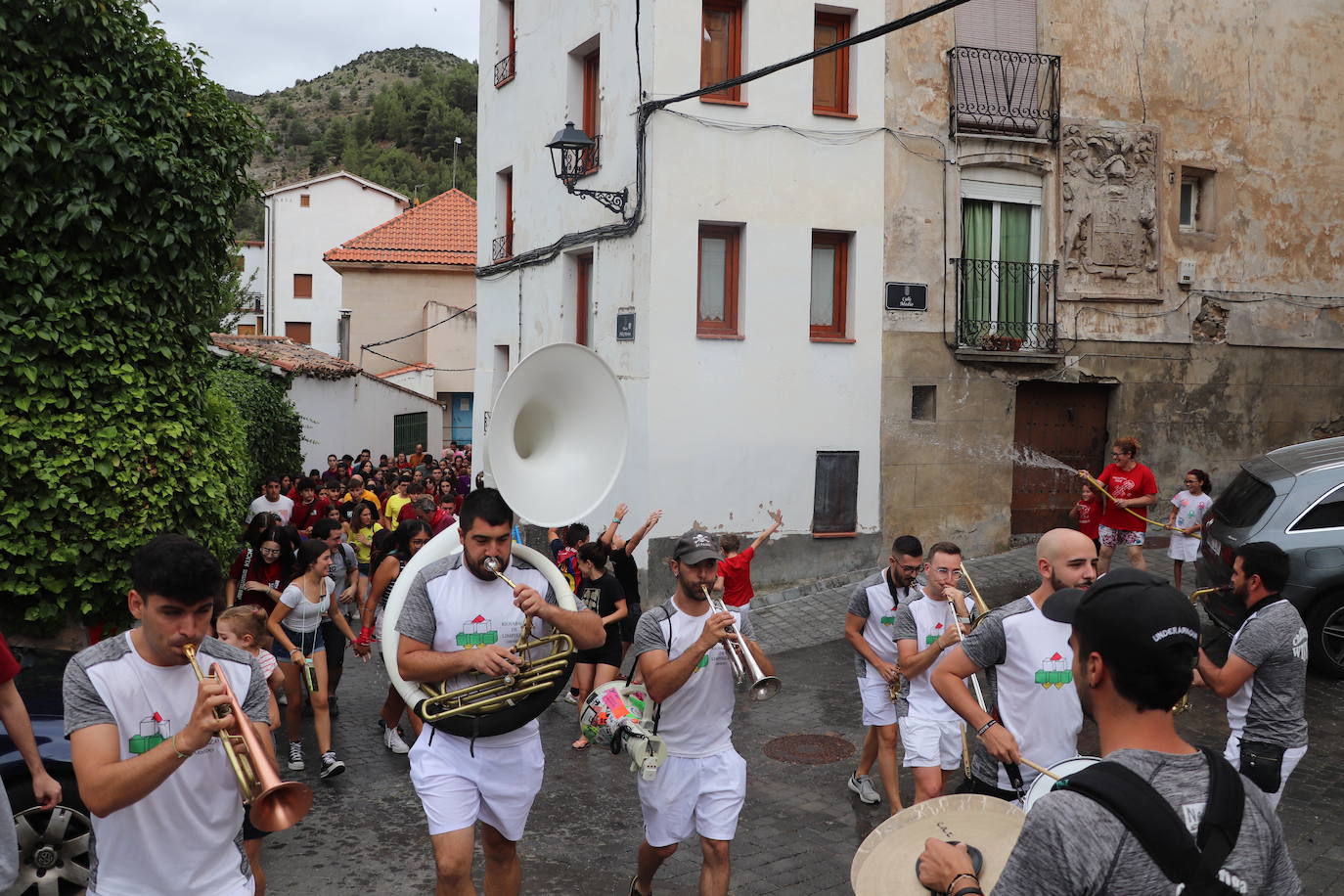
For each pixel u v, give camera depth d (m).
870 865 3.04
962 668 4.44
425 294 36.91
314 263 51.69
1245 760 4.99
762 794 7.30
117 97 9.05
